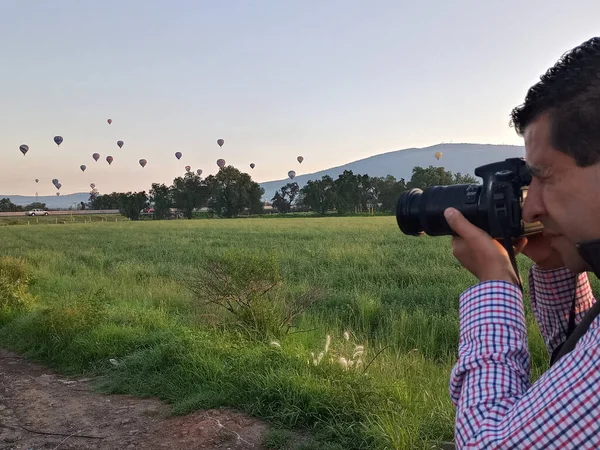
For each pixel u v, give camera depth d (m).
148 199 108.12
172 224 51.31
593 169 0.90
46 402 4.91
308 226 38.69
